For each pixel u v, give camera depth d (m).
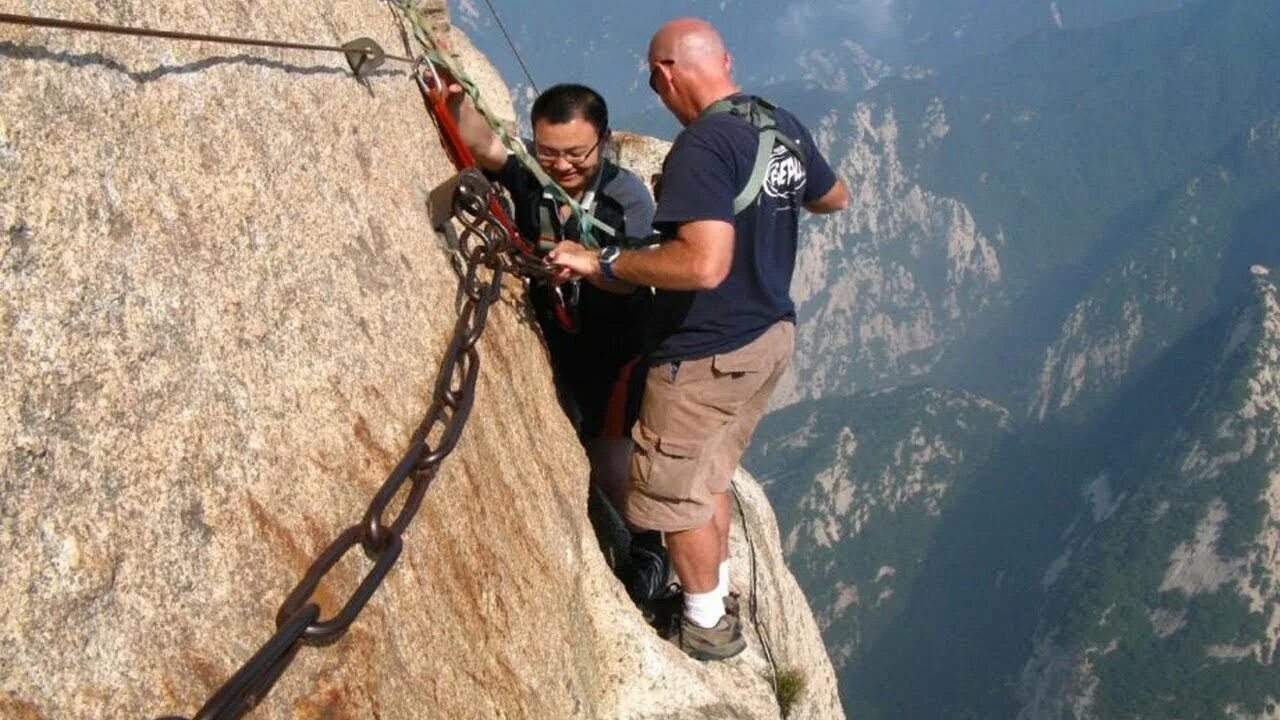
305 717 3.06
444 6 6.17
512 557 4.84
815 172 6.20
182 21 3.63
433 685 3.78
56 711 2.40
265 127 3.93
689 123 5.87
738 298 5.88
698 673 6.74
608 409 7.10
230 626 2.94
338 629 3.09
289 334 3.67
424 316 4.67
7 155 2.71
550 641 5.00
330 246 4.11
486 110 5.92
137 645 2.65
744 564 9.52
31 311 2.67
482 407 5.08
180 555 2.88
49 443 2.61
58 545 2.55
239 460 3.21
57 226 2.81
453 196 5.17
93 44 3.14
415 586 3.87
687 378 6.03
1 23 2.70
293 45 4.00
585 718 5.27
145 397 2.94
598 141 6.25
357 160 4.59
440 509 4.25
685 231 5.36
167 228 3.24
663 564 7.27
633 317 6.84
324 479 3.54
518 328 6.14
